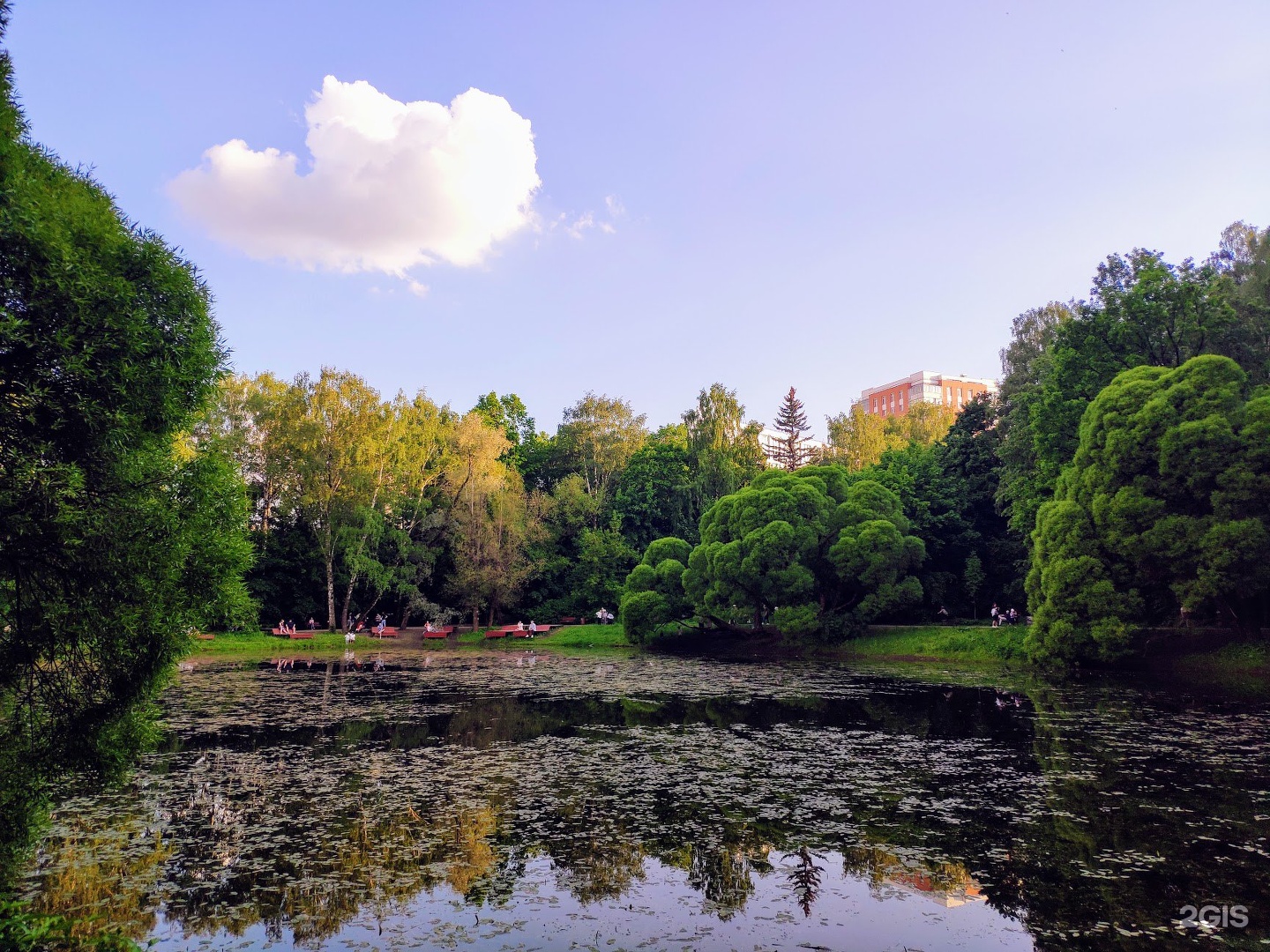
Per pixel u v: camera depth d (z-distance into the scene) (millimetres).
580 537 58906
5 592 7750
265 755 15375
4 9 7430
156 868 9039
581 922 7750
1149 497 27141
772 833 10469
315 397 47562
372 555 51812
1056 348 34844
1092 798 12117
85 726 8281
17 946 6516
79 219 7707
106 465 8094
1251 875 8969
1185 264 32594
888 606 39031
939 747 16188
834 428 79000
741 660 38375
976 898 8375
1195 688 25125
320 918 7758
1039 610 29922
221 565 8828
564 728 18625
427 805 11727
